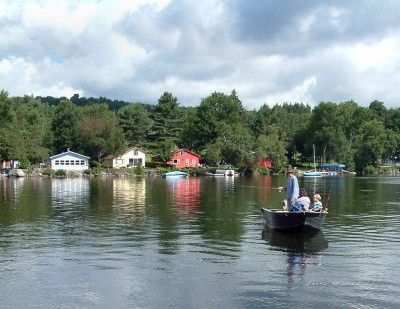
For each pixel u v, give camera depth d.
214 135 117.62
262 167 100.69
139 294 12.18
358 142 118.88
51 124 117.31
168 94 119.06
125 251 16.97
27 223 23.58
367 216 26.69
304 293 12.22
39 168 92.12
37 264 15.11
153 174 90.62
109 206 31.59
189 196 40.34
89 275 13.85
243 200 36.38
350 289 12.54
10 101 93.06
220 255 16.38
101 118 100.81
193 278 13.55
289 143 130.75
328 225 23.16
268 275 13.83
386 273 14.08
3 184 59.22
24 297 11.95
